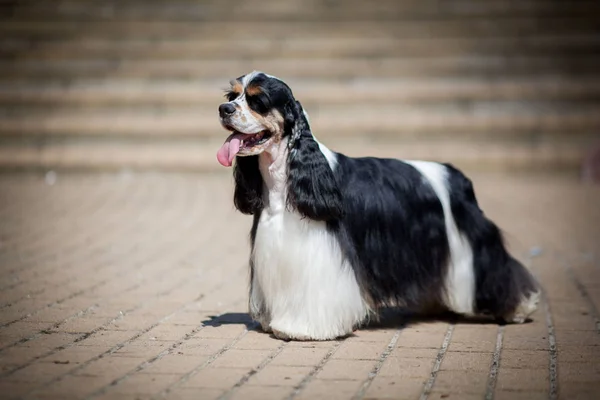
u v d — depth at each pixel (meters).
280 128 7.14
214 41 23.34
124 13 24.28
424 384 6.34
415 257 7.84
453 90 21.14
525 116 20.62
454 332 7.96
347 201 7.48
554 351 7.32
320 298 7.30
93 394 6.02
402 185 7.83
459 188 8.23
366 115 20.98
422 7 24.11
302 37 23.39
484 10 23.80
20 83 22.22
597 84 21.33
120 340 7.57
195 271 11.02
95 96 21.41
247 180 7.45
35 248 12.30
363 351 7.22
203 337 7.68
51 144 20.70
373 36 23.34
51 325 8.11
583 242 13.07
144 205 16.34
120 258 11.76
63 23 23.92
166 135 20.56
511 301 8.17
